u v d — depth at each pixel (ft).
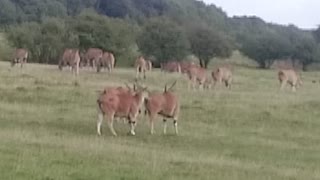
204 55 458.09
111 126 100.89
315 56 531.50
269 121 125.80
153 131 106.22
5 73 188.44
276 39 533.14
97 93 147.23
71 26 368.48
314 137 112.68
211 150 93.04
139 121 115.34
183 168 69.36
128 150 80.33
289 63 540.11
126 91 104.58
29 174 57.16
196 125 116.57
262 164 82.69
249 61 560.61
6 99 131.95
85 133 98.43
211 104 141.59
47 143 78.59
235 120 124.67
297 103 150.10
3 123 101.24
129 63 372.58
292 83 217.56
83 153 72.54
